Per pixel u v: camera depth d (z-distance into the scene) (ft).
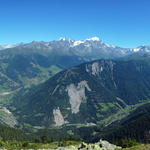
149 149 392.68
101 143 432.25
